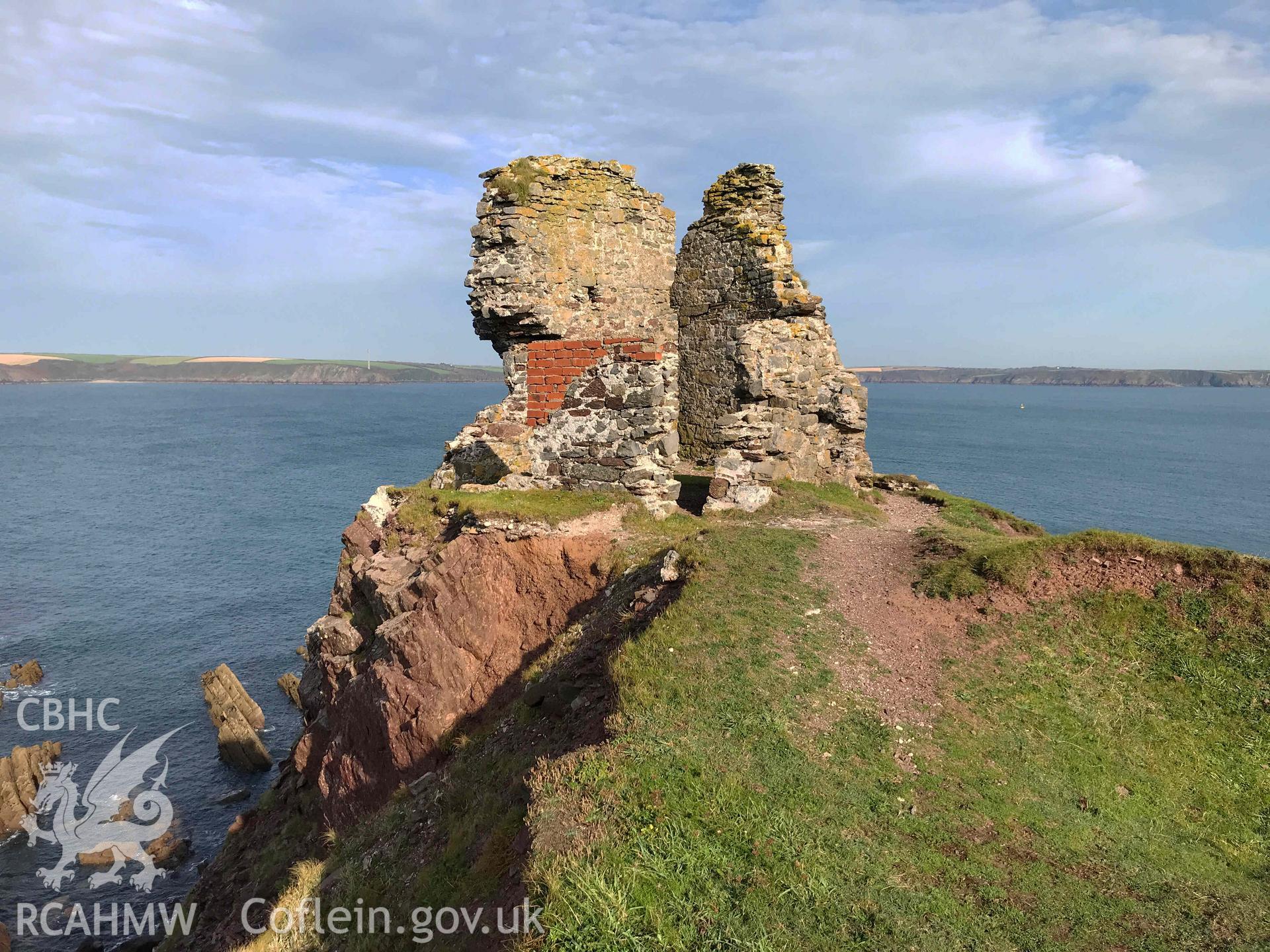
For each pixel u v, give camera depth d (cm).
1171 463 10462
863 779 742
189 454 12681
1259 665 939
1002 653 1002
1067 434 15025
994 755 816
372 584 1516
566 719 930
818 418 2080
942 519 1894
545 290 1627
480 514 1348
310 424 17925
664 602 1082
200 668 4162
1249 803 789
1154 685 948
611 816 637
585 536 1310
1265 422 19388
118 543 6706
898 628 1049
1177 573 1086
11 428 17262
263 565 6066
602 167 1716
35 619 4859
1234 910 628
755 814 656
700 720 792
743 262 2134
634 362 1435
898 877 619
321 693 1739
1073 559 1155
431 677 1224
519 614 1280
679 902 555
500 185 1585
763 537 1344
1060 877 652
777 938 533
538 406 1525
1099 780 803
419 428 17038
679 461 2384
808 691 875
